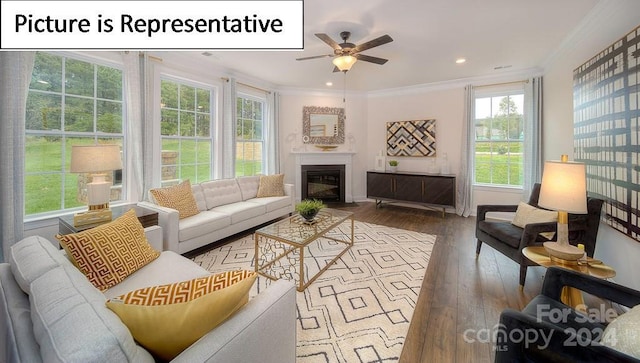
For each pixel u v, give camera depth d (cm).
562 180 188
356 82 518
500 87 461
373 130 605
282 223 299
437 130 527
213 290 99
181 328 86
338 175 594
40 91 261
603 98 228
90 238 155
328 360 157
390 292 230
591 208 229
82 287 93
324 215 334
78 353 63
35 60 256
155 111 350
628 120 195
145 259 178
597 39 258
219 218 329
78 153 224
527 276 261
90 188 236
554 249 189
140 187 325
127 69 311
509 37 313
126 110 323
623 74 201
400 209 547
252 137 520
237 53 360
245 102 502
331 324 189
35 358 75
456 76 469
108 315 78
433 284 245
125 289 151
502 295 227
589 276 141
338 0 238
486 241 288
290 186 473
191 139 407
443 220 465
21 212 236
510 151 465
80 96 288
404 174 522
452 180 473
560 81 346
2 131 223
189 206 330
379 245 343
